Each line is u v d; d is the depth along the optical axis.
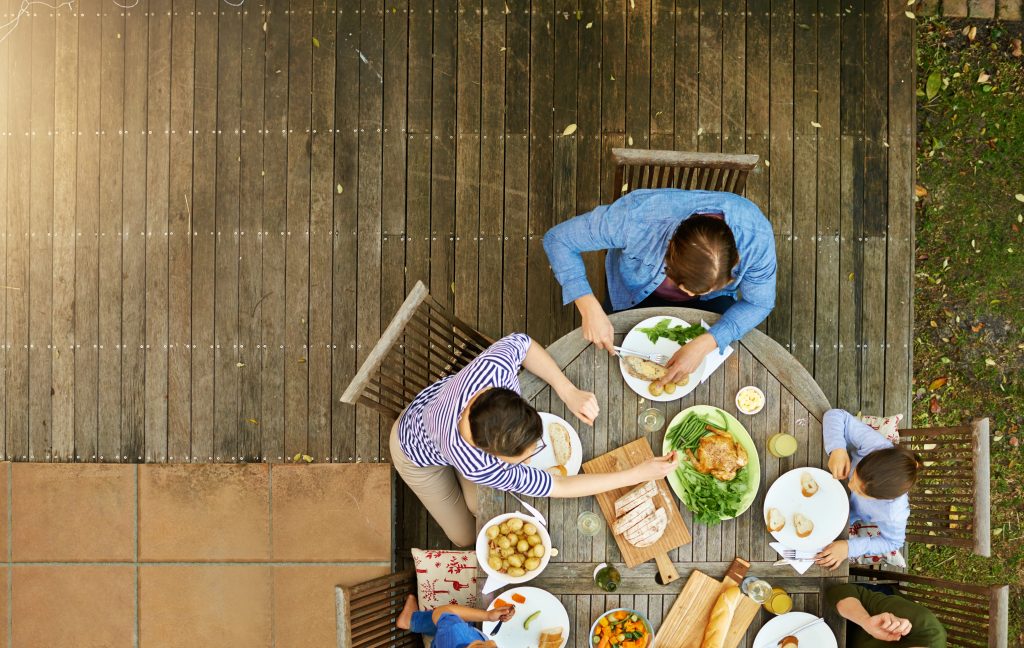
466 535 2.68
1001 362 3.21
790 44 3.12
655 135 3.12
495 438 1.66
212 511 2.99
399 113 3.11
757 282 2.13
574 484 2.08
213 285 3.09
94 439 3.07
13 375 3.08
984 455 2.18
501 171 3.12
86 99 3.09
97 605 2.98
